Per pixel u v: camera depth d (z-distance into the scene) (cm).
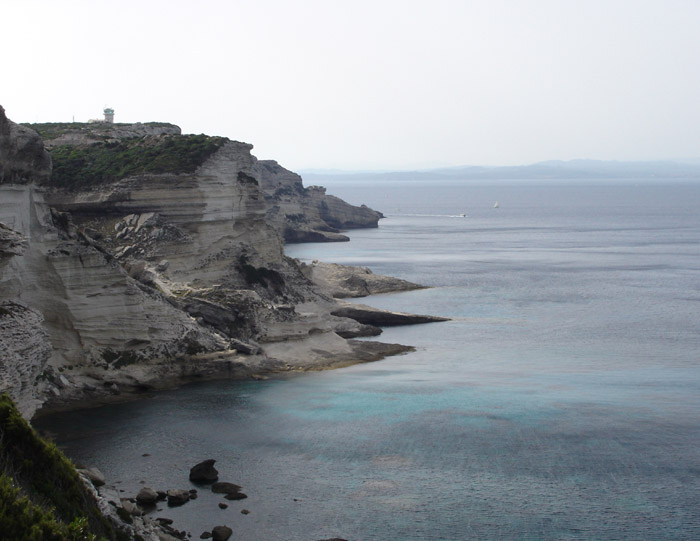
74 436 6031
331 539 4500
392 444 5953
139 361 7450
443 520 4788
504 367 8600
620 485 5303
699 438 6166
